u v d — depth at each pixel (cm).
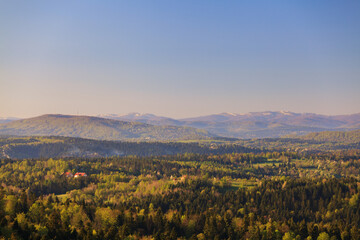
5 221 17400
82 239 17438
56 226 17988
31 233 17038
